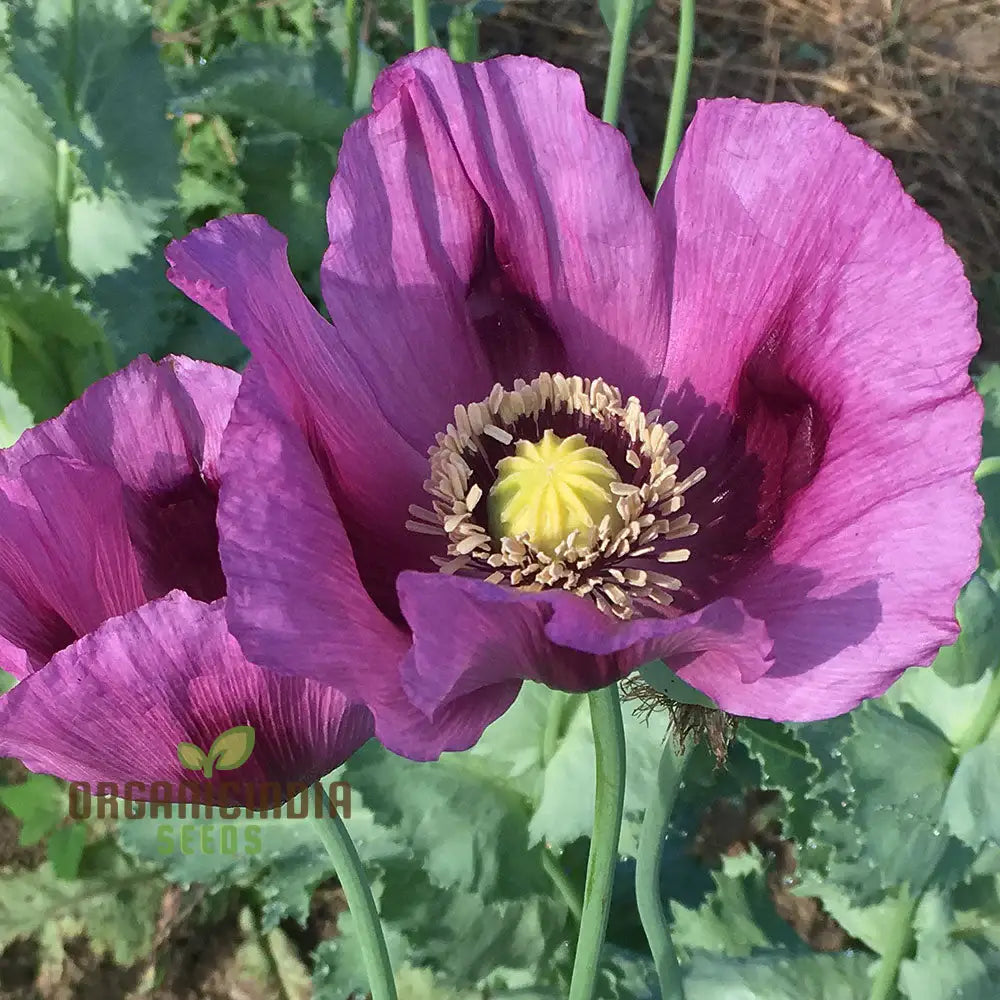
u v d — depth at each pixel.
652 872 0.21
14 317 0.29
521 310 0.18
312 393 0.14
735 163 0.16
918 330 0.14
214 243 0.14
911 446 0.13
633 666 0.13
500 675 0.13
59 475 0.13
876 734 0.22
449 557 0.17
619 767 0.15
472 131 0.16
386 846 0.28
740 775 0.30
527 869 0.26
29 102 0.32
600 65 0.58
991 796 0.21
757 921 0.30
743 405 0.17
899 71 0.59
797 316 0.15
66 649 0.12
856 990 0.26
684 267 0.17
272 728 0.13
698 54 0.59
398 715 0.12
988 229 0.55
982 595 0.20
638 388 0.18
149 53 0.31
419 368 0.17
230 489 0.12
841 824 0.24
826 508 0.14
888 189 0.14
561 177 0.17
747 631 0.12
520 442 0.17
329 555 0.12
